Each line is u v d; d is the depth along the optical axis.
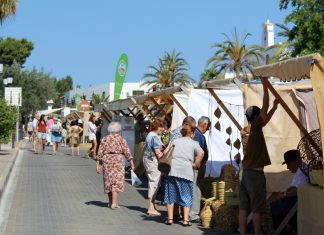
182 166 9.88
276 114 9.87
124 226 9.84
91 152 27.56
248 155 8.27
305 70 6.91
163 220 10.54
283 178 9.63
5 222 9.98
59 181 17.00
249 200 8.40
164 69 67.31
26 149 33.50
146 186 16.19
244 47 56.69
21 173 19.12
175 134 10.68
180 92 13.48
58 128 28.97
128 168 19.56
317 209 7.50
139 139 18.09
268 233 9.16
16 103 30.89
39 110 58.03
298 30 30.86
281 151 9.77
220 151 12.19
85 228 9.55
